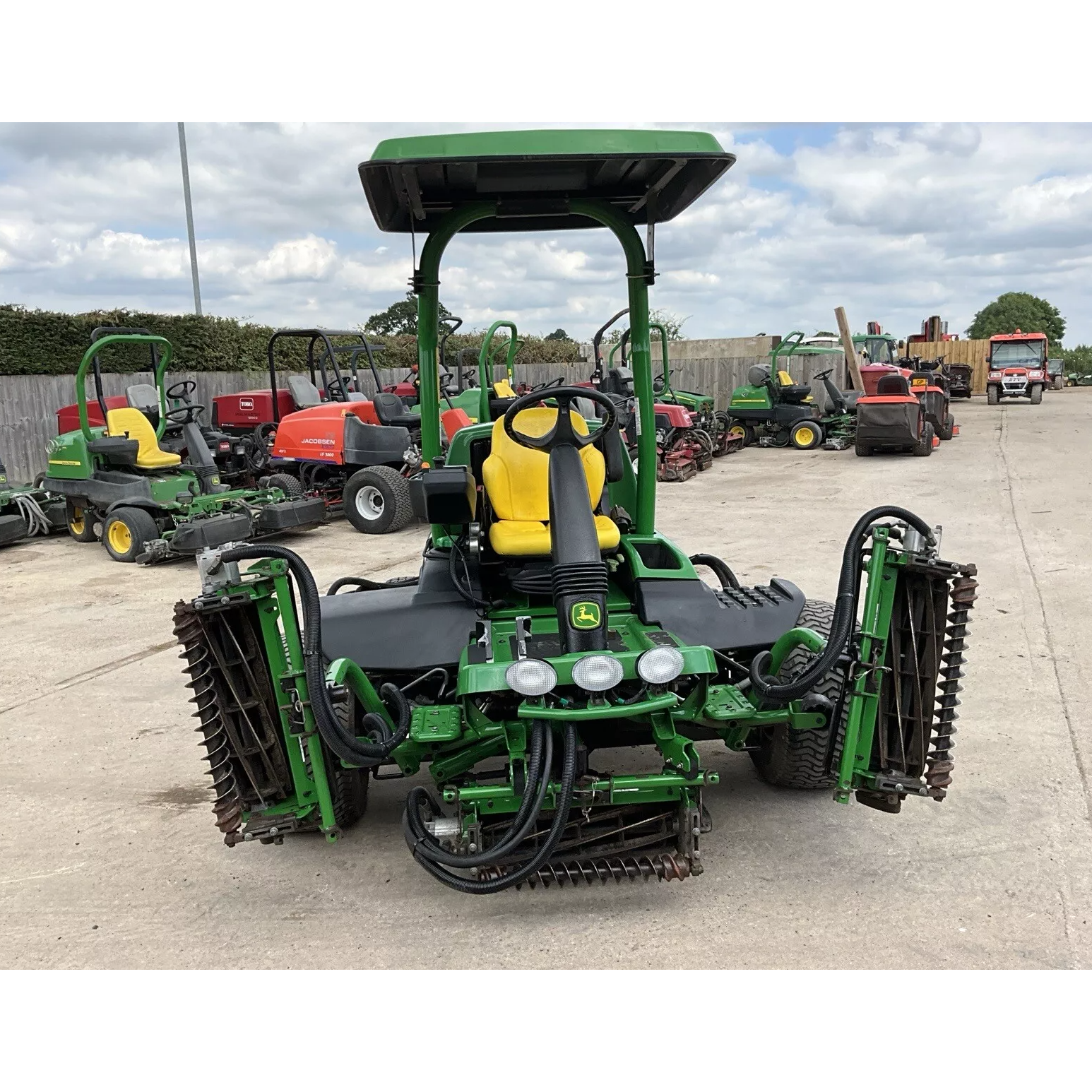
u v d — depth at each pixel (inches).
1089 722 155.1
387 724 110.9
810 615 128.0
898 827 123.6
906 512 103.3
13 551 351.6
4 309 491.8
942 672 104.0
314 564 304.3
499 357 717.3
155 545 307.9
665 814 104.7
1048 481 432.8
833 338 872.9
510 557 125.5
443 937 103.2
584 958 98.3
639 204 141.2
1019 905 105.2
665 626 124.2
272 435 414.6
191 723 171.8
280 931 105.7
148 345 563.2
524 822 94.5
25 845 127.7
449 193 133.6
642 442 140.2
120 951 102.8
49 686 193.9
